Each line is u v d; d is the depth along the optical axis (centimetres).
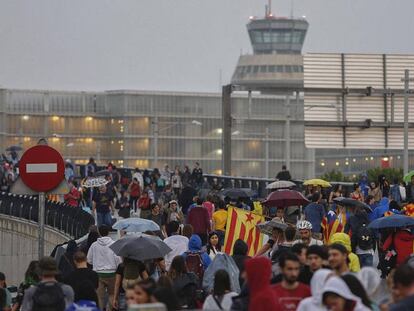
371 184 10344
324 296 3397
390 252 6400
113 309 5684
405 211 7812
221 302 4350
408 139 13488
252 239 6988
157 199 15650
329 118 13438
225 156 13912
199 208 7875
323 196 9712
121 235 7719
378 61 13338
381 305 3588
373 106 13412
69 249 6288
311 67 13338
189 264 5697
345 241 5112
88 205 14400
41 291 4219
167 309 3597
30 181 5394
